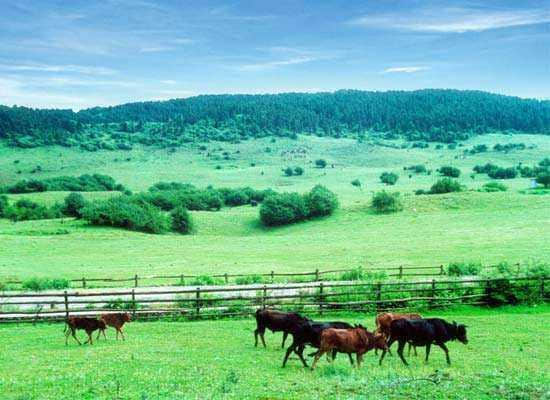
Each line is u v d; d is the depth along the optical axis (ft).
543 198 370.12
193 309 104.01
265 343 80.43
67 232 330.34
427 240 265.75
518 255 205.67
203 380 54.13
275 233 385.91
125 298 120.16
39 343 81.66
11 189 636.07
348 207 415.64
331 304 107.96
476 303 113.39
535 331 89.25
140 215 359.66
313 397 45.73
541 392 47.55
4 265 215.31
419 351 74.95
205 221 415.23
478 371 61.21
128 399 45.78
